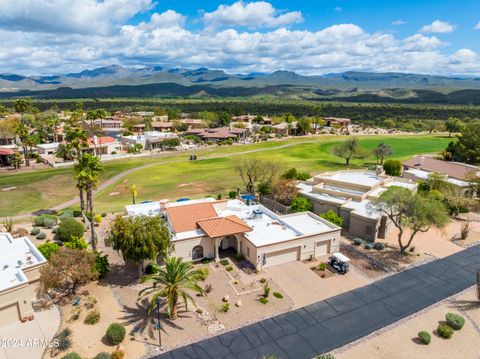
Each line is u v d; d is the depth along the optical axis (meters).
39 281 31.84
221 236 37.78
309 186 60.88
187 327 28.03
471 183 61.94
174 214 41.38
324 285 34.56
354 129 185.75
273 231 41.75
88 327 27.81
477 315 30.11
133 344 25.98
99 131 137.75
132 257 32.94
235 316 29.50
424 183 61.00
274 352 25.48
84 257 31.38
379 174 62.22
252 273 36.56
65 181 76.25
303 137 146.75
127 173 85.00
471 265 39.03
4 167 89.94
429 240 46.06
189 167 92.06
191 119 198.38
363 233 46.00
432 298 32.59
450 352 25.77
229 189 70.88
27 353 25.05
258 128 163.88
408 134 164.25
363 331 27.89
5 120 134.12
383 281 35.44
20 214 55.22
